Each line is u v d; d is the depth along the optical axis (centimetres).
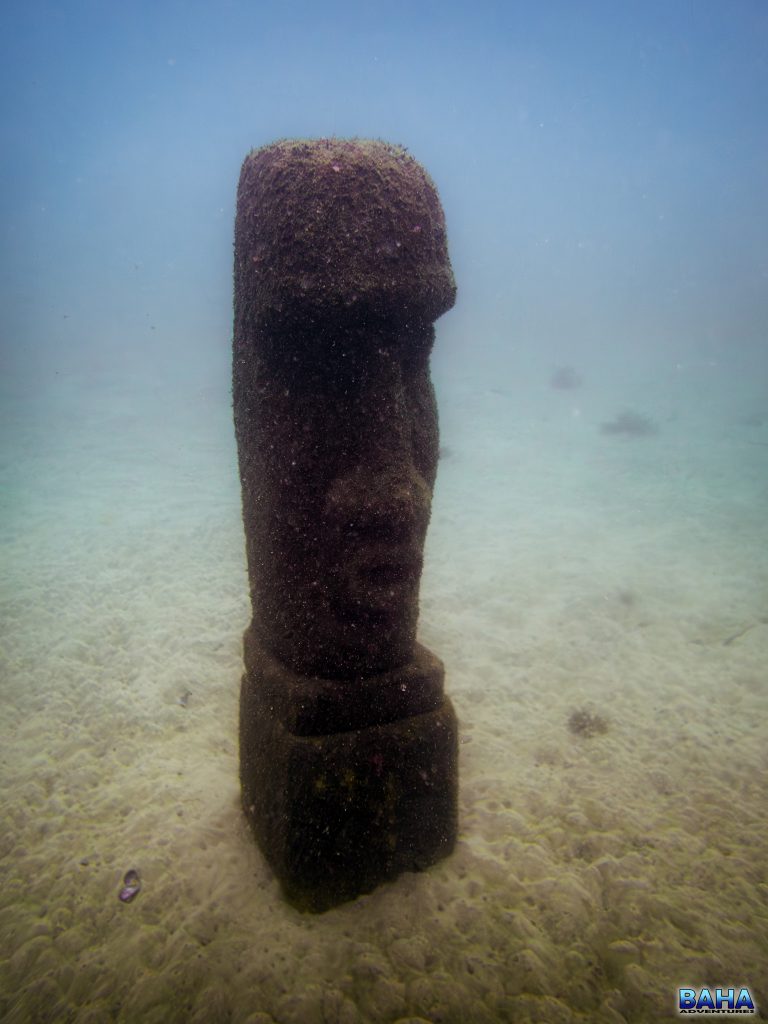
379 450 237
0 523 852
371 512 236
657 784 371
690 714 440
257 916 271
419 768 273
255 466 256
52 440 1359
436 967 251
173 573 685
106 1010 237
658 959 256
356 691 258
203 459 1223
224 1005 236
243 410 262
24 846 324
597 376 2172
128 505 931
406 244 219
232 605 610
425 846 291
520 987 244
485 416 1619
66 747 407
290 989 241
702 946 262
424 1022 230
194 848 312
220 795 351
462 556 748
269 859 284
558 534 816
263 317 223
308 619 254
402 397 240
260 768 279
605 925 273
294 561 251
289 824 256
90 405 1728
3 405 1720
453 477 1118
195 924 268
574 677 493
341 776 256
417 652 284
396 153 230
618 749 404
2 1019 238
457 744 285
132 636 552
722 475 1056
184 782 367
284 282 213
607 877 298
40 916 281
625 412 1608
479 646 541
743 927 271
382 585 250
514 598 630
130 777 378
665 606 603
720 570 679
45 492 1002
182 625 569
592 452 1266
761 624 558
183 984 244
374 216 214
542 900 283
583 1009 239
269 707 270
